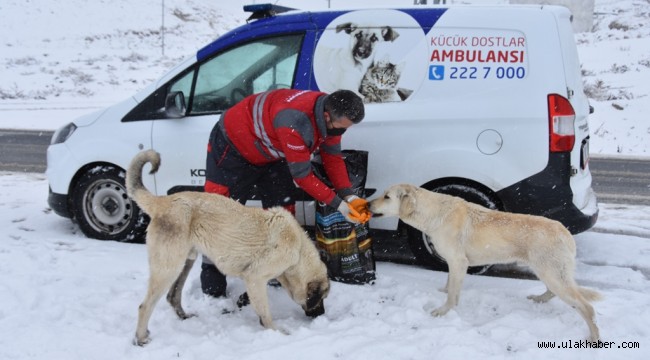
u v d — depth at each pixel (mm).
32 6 38031
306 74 4941
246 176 4258
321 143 4145
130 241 5656
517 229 3857
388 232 5527
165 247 3559
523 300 4203
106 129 5570
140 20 39188
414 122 4688
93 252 5281
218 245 3680
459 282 3996
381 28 4789
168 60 28469
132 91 21688
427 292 4328
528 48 4516
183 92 5328
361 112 3734
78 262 4977
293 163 3842
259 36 5070
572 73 4566
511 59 4543
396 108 4734
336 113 3711
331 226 4418
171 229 3564
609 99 16625
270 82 5090
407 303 4129
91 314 3924
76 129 5738
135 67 26250
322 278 3977
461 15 4668
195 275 4676
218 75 5215
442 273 4875
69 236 5852
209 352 3459
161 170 5352
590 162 11250
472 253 4023
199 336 3721
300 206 4922
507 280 4684
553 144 4445
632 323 3723
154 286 3580
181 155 5254
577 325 3768
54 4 38875
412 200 4105
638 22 29125
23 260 4984
